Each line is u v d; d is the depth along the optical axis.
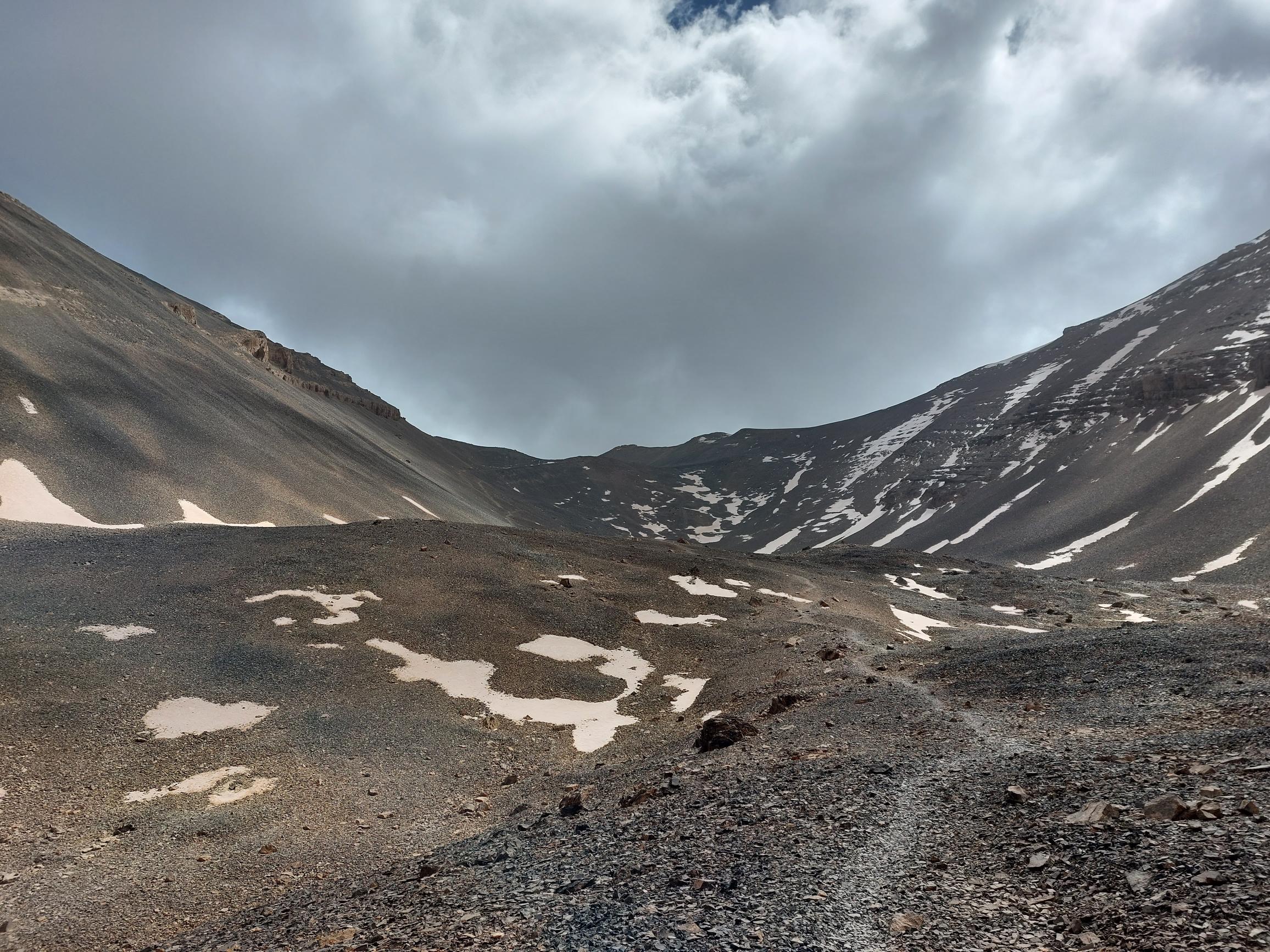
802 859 12.06
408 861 18.73
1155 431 185.62
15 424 73.62
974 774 16.19
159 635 39.06
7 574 43.09
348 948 11.38
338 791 27.73
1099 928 8.41
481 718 37.12
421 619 47.59
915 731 22.73
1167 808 11.18
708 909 10.44
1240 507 126.25
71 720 29.73
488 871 14.99
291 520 84.25
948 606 74.12
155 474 78.56
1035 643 38.50
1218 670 24.98
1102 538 142.38
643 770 24.89
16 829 22.59
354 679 38.81
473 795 28.52
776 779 18.25
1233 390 176.38
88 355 95.62
